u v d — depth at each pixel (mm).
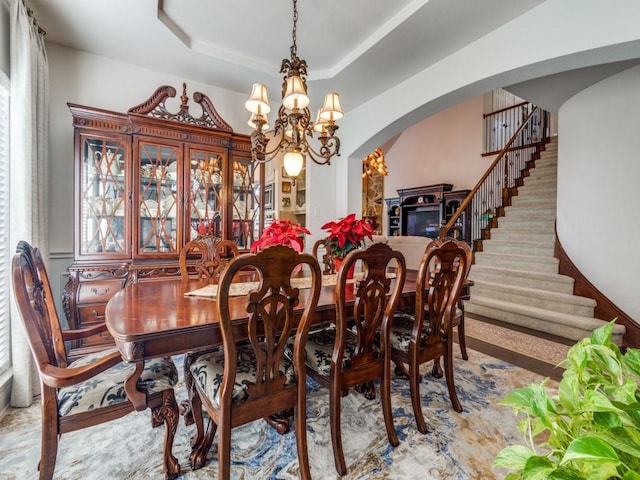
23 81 2021
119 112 2926
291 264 1252
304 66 2188
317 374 1586
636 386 621
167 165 2914
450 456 1550
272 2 2367
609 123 3258
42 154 2240
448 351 1946
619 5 1917
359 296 1509
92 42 2742
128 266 2688
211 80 3434
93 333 1729
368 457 1541
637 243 3008
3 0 1998
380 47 2785
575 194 3660
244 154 3291
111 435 1702
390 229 9109
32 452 1572
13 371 1964
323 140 2340
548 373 2479
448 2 2227
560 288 3730
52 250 2768
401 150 9227
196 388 1491
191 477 1413
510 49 2434
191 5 2406
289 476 1428
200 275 2498
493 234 5340
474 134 7535
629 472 484
